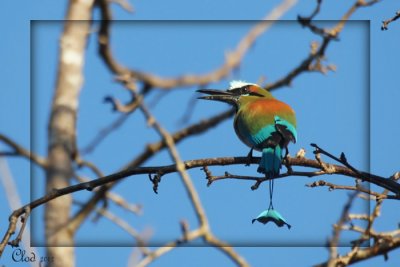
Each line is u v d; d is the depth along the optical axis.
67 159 14.24
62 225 13.57
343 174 9.87
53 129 14.41
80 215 13.71
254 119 12.38
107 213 10.26
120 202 13.02
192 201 8.73
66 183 14.07
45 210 13.73
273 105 12.76
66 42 14.88
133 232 10.21
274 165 10.28
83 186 9.63
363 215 8.87
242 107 13.57
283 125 12.15
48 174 14.03
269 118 12.27
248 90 14.59
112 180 9.77
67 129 14.41
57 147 14.25
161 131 9.42
